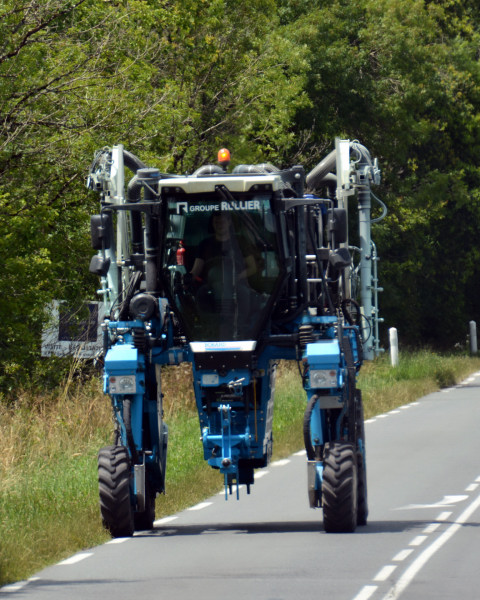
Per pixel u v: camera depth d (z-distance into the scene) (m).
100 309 68.12
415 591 23.31
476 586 23.81
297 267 33.72
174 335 34.28
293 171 33.50
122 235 36.28
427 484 41.25
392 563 26.66
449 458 48.41
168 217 33.44
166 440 35.66
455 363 105.44
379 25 108.38
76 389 60.75
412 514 34.94
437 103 124.00
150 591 23.69
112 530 31.77
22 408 55.44
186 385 66.75
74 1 60.34
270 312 33.25
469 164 130.38
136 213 35.44
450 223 131.62
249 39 90.81
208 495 40.59
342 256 32.88
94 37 63.25
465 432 58.19
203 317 33.44
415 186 120.25
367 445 53.72
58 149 61.03
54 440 50.03
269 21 96.00
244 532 32.31
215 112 87.75
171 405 63.44
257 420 33.34
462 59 129.38
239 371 33.03
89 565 27.17
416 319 131.12
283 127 93.81
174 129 74.06
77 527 31.12
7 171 61.53
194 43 85.88
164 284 33.66
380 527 32.56
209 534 32.09
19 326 61.16
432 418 65.75
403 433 58.44
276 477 44.72
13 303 60.88
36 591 23.92
